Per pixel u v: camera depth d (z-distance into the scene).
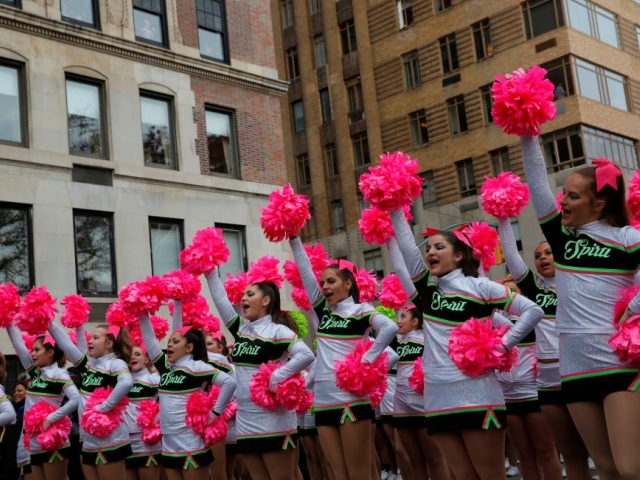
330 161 36.84
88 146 16.42
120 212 16.45
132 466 8.14
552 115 4.14
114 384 7.75
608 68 29.77
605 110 29.05
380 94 34.50
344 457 6.00
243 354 6.43
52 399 8.34
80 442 9.96
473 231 6.30
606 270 3.98
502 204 5.55
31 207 15.23
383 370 6.04
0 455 9.98
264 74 19.97
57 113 15.79
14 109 15.46
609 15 30.61
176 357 7.10
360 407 5.94
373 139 34.62
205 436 6.81
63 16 16.42
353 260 34.94
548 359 5.77
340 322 6.17
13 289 8.48
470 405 4.74
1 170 14.86
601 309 3.96
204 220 17.91
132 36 17.34
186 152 17.89
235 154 19.09
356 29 35.59
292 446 6.25
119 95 16.91
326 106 37.09
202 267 6.90
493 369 4.84
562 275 4.12
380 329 5.95
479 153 30.53
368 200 5.35
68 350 8.27
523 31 29.52
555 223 4.21
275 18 39.28
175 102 17.95
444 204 31.52
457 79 31.53
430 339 5.01
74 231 15.77
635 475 3.71
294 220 6.29
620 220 4.09
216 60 19.22
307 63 37.66
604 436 3.96
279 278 7.35
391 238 5.95
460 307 4.94
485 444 4.72
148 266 16.70
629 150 30.11
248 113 19.45
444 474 7.20
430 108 32.44
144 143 17.42
